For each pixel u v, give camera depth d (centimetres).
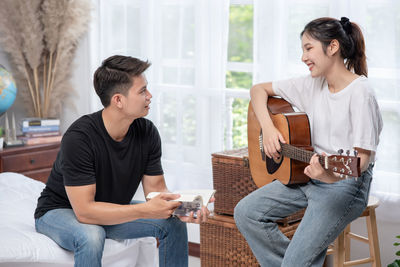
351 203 193
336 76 196
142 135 214
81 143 195
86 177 196
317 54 194
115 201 212
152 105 349
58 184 210
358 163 157
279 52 294
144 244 234
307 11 282
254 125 232
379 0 261
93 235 191
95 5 368
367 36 265
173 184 347
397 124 263
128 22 353
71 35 373
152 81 347
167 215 190
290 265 194
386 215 268
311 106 210
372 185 270
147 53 346
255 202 212
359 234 278
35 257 193
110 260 217
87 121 202
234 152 270
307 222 195
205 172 333
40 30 380
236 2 308
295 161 202
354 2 265
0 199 239
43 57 394
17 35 381
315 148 207
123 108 198
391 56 262
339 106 195
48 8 373
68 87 387
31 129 363
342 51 194
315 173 176
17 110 405
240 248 258
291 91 220
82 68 385
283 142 203
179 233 208
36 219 210
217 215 267
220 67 318
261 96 226
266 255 212
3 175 271
